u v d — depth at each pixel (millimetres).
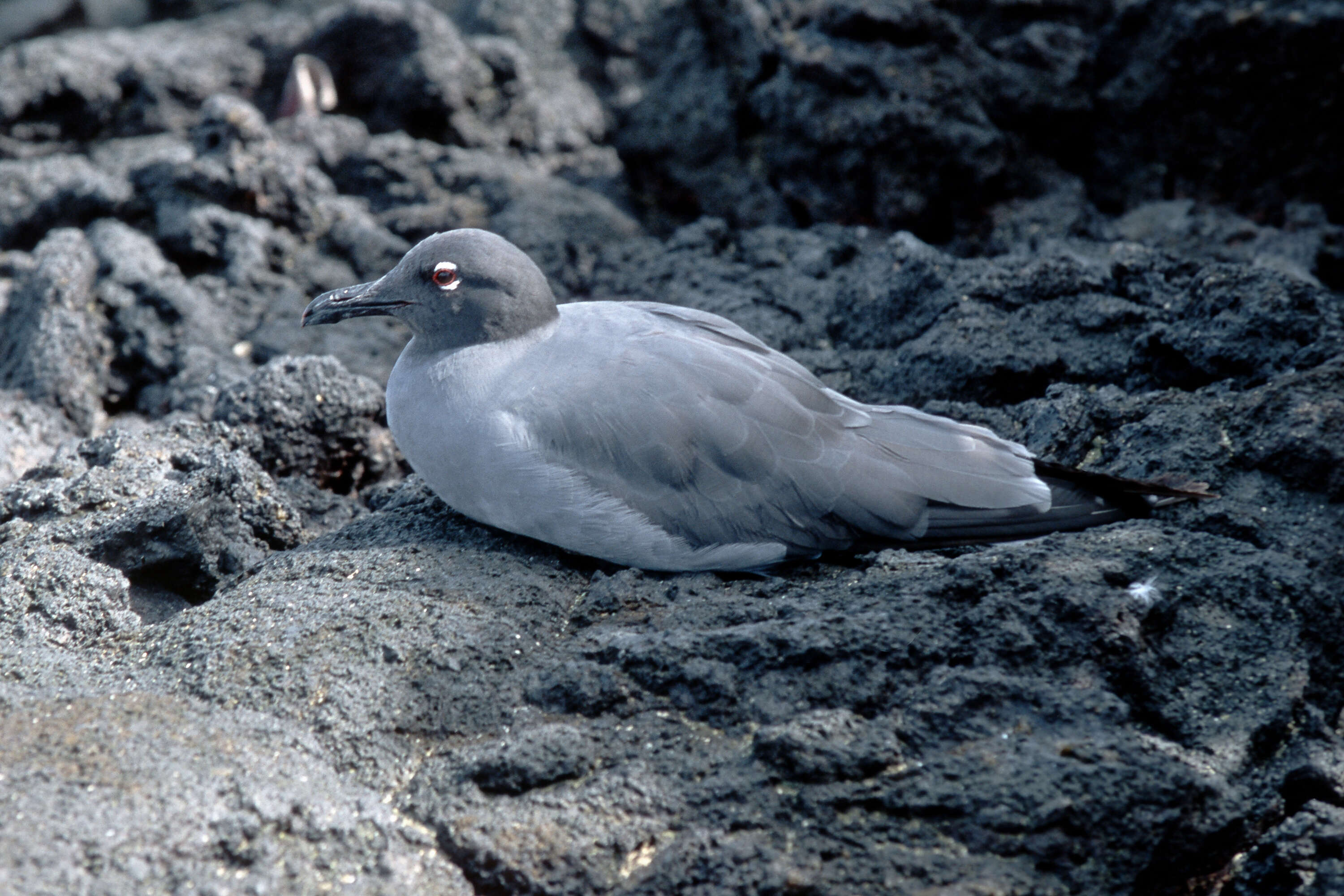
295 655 8086
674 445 8836
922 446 9164
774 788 7117
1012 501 9000
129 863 6445
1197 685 7977
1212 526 9117
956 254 16531
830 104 16578
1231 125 16391
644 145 18703
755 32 17766
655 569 9234
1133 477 9609
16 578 8977
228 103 16484
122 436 11086
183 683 8016
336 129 18438
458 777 7359
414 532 9609
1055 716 7332
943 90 16312
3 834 6445
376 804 7137
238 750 7238
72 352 14141
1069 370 11953
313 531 11070
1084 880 6777
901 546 9094
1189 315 11406
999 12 17547
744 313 14234
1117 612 7859
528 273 9477
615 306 9898
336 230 16719
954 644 7852
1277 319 10750
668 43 21312
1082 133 17156
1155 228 16266
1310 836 7484
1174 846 7008
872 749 7137
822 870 6770
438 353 9508
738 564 9180
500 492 9000
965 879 6680
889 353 13070
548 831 6973
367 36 19250
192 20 24562
